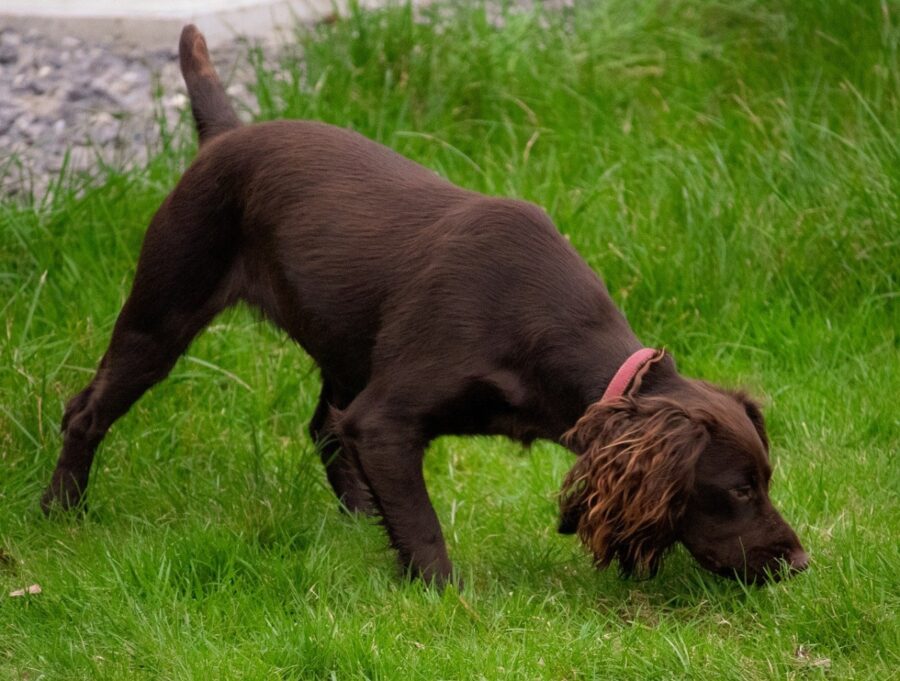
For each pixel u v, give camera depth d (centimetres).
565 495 668
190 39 855
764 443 700
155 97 1252
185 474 844
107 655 642
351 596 687
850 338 943
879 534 732
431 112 1171
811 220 1017
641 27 1329
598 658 630
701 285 981
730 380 903
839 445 846
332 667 625
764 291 981
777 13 1309
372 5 1445
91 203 1042
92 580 701
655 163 1078
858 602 656
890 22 1214
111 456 848
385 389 702
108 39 1456
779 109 1141
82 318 945
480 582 721
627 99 1220
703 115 1158
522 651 630
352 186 746
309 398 921
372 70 1216
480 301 693
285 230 747
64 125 1294
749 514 666
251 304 785
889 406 867
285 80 1243
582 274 709
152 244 785
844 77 1165
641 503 630
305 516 786
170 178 1093
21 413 859
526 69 1230
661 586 710
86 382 894
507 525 782
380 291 717
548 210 1034
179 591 695
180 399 905
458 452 881
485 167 1111
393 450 698
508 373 693
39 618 682
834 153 1071
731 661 622
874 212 1006
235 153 774
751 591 682
